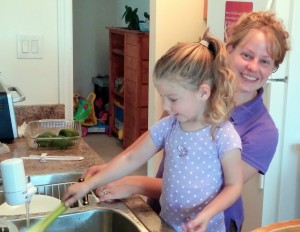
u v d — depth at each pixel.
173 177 1.05
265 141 1.21
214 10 2.47
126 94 4.41
